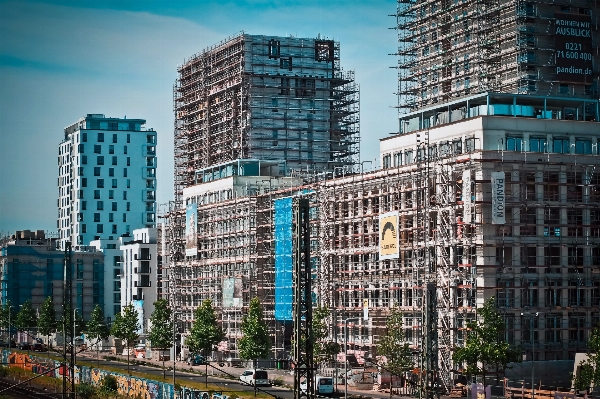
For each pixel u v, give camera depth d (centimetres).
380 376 17250
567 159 17512
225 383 18525
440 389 16388
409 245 18362
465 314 16950
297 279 10012
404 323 18412
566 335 17325
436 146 18462
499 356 15038
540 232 17312
